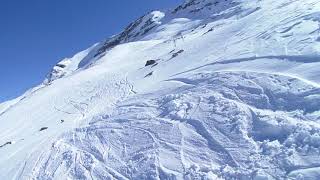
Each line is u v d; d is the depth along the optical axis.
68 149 16.98
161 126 15.13
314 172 9.46
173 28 111.94
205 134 13.19
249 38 21.70
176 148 13.08
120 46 77.50
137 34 141.25
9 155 20.12
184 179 11.30
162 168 12.23
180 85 19.14
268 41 18.98
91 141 16.86
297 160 10.08
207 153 12.15
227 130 12.77
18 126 30.19
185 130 14.02
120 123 17.56
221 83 16.41
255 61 17.27
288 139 10.95
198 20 107.12
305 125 11.08
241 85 15.26
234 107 13.88
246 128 12.41
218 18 72.56
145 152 13.63
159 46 56.38
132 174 12.65
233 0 112.44
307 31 17.66
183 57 27.03
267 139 11.48
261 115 12.59
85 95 33.44
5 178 16.42
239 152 11.48
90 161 14.72
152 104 18.23
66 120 25.44
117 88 30.23
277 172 10.02
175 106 16.20
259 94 13.97
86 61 137.50
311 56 14.92
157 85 21.75
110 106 22.53
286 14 23.06
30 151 19.11
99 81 38.06
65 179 14.02
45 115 30.98
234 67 17.83
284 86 13.60
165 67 27.48
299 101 12.41
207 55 23.06
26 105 38.16
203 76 18.52
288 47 16.86
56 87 42.91
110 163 13.97
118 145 15.27
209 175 11.02
